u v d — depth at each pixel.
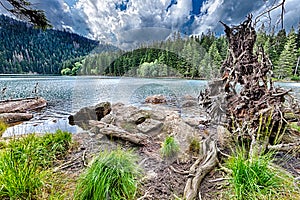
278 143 2.52
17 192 1.49
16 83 14.90
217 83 2.74
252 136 2.26
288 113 2.92
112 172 1.65
